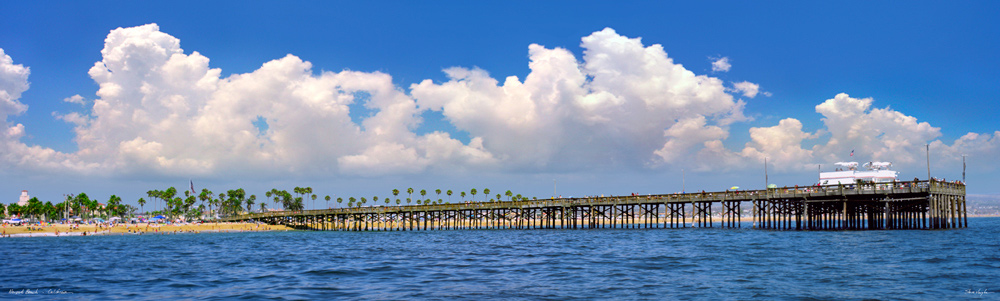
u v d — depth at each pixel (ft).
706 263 144.05
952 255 149.89
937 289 102.37
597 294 102.58
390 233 377.91
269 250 215.72
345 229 469.57
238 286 116.37
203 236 363.76
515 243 233.55
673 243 209.87
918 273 120.57
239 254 196.85
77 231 416.05
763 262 144.05
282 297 102.17
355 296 102.63
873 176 290.15
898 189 241.76
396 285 115.24
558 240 248.73
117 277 132.98
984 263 134.00
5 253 212.43
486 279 122.52
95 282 124.77
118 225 476.13
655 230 317.42
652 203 325.21
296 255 188.75
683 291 104.17
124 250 224.94
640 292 103.86
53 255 200.85
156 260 175.83
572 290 106.93
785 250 172.35
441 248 212.84
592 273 129.49
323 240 290.76
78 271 146.51
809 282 111.86
